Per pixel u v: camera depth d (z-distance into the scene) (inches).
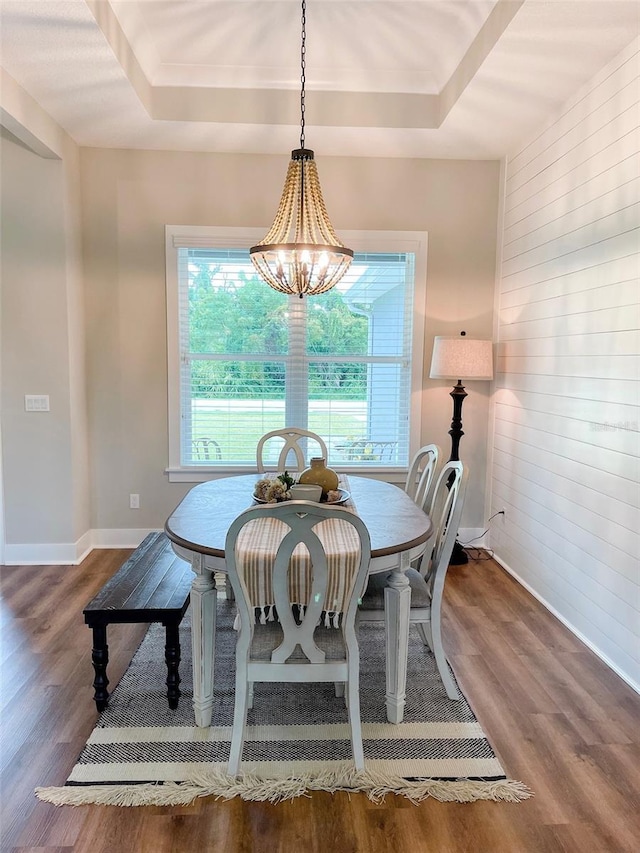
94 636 81.3
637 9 81.5
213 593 78.3
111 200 143.3
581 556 107.1
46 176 131.9
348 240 147.3
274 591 66.8
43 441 139.7
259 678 70.5
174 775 71.0
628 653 92.4
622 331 93.8
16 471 140.3
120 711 83.6
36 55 97.0
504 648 103.4
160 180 143.5
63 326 136.6
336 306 152.2
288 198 87.7
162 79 123.4
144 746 76.2
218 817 65.1
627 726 81.5
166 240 144.9
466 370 135.6
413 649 102.8
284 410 153.9
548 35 88.8
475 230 150.1
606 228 98.3
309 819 64.9
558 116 116.0
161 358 148.5
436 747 76.4
